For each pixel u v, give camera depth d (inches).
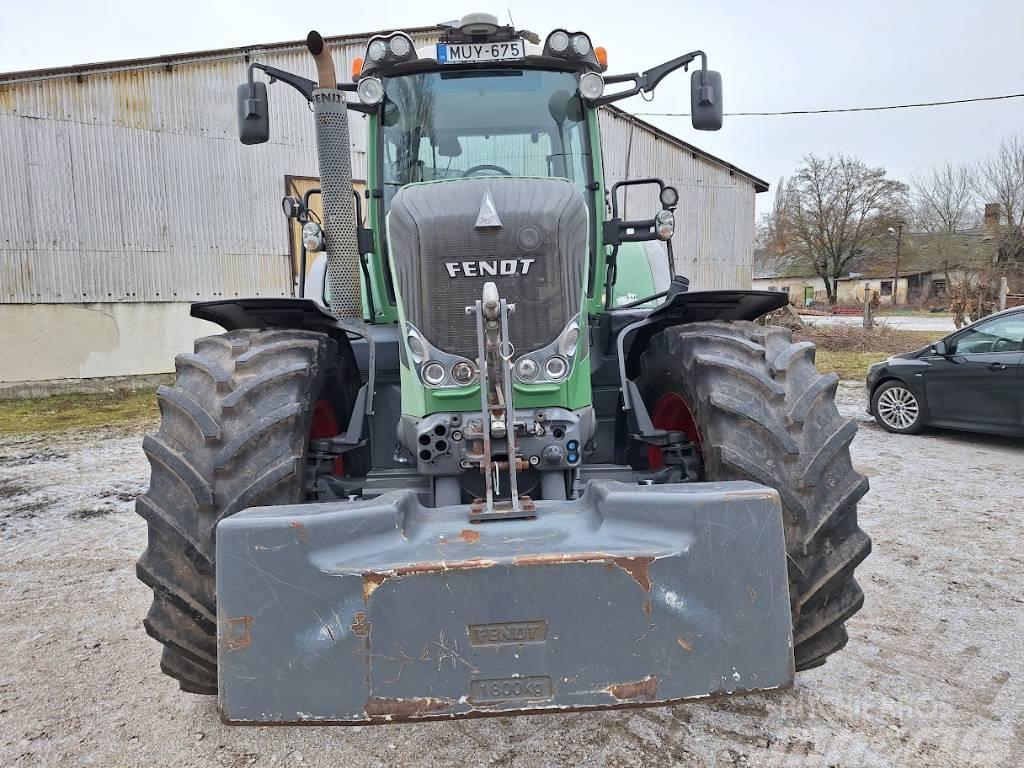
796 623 92.7
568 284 101.4
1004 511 208.5
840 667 123.0
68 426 386.0
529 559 71.9
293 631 72.6
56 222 504.1
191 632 91.0
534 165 142.4
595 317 139.2
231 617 72.7
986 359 289.0
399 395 127.1
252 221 568.1
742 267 786.2
